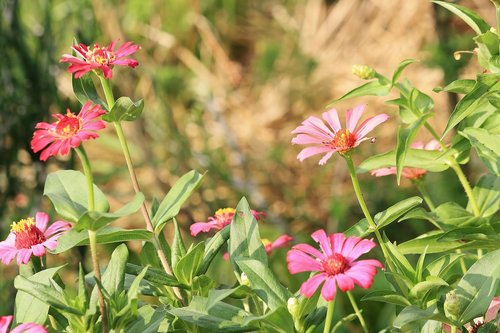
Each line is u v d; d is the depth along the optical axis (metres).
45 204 2.53
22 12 2.92
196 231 1.64
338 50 3.81
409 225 2.73
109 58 1.52
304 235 2.99
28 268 1.57
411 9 3.74
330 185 3.24
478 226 1.58
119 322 1.47
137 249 2.62
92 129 1.46
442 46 2.44
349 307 2.36
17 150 2.36
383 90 1.64
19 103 2.35
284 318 1.48
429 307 1.49
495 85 1.55
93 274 1.56
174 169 2.94
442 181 2.69
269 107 3.64
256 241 1.53
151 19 3.72
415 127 1.54
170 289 1.56
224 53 3.82
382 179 2.93
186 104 3.45
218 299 1.45
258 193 3.00
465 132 1.58
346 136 1.53
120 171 2.98
